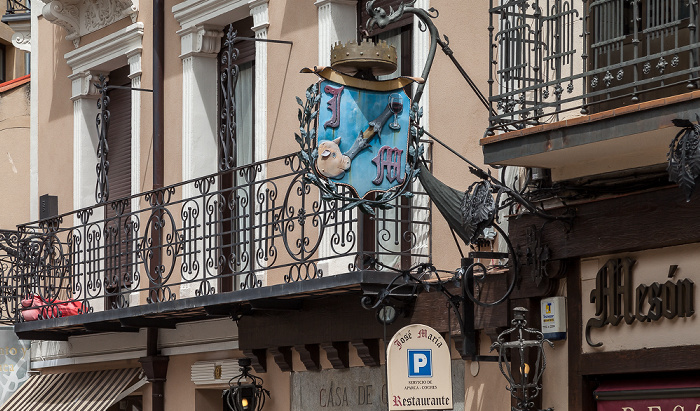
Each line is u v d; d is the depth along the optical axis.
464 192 14.73
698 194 12.67
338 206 17.72
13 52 34.28
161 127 21.61
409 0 17.12
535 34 13.88
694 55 11.90
